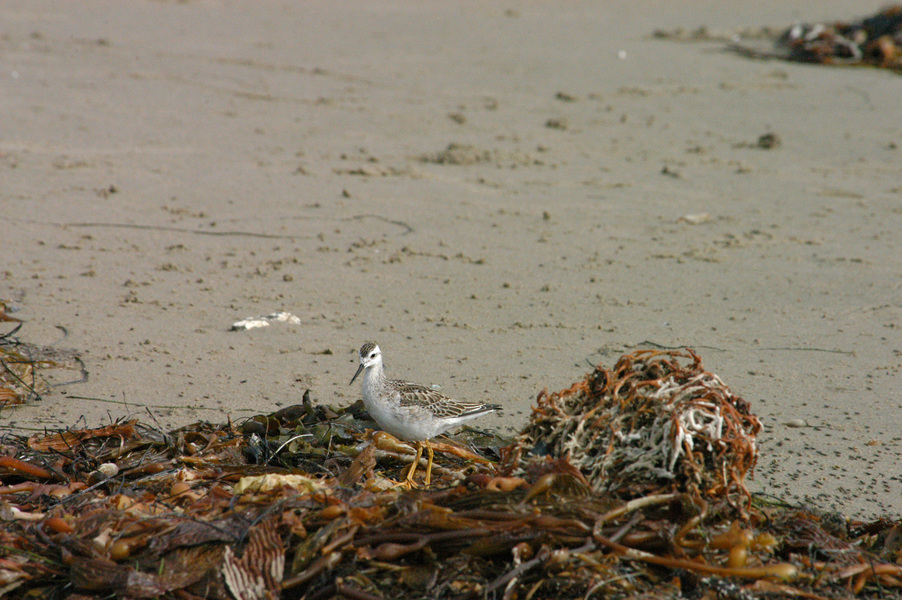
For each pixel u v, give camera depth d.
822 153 22.67
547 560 5.68
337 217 16.42
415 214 16.84
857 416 9.50
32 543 6.04
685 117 25.83
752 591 5.69
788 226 17.02
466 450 8.54
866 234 16.62
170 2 36.81
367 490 6.81
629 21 41.69
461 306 12.63
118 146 19.66
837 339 11.77
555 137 23.12
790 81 30.86
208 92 24.61
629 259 14.96
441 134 22.64
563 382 10.20
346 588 5.52
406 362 10.62
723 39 37.56
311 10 38.66
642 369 7.17
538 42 35.41
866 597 6.04
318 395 9.65
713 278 14.14
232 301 12.38
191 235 15.02
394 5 41.69
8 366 9.68
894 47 34.03
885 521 7.09
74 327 11.11
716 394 6.71
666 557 5.96
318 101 24.78
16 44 27.25
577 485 6.29
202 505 6.59
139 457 7.82
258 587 5.57
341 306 12.42
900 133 24.73
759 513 6.77
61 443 7.95
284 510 6.24
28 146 18.95
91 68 25.69
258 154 20.00
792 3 49.53
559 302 12.91
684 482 6.50
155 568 5.87
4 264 13.07
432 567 5.80
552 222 16.78
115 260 13.66
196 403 9.28
